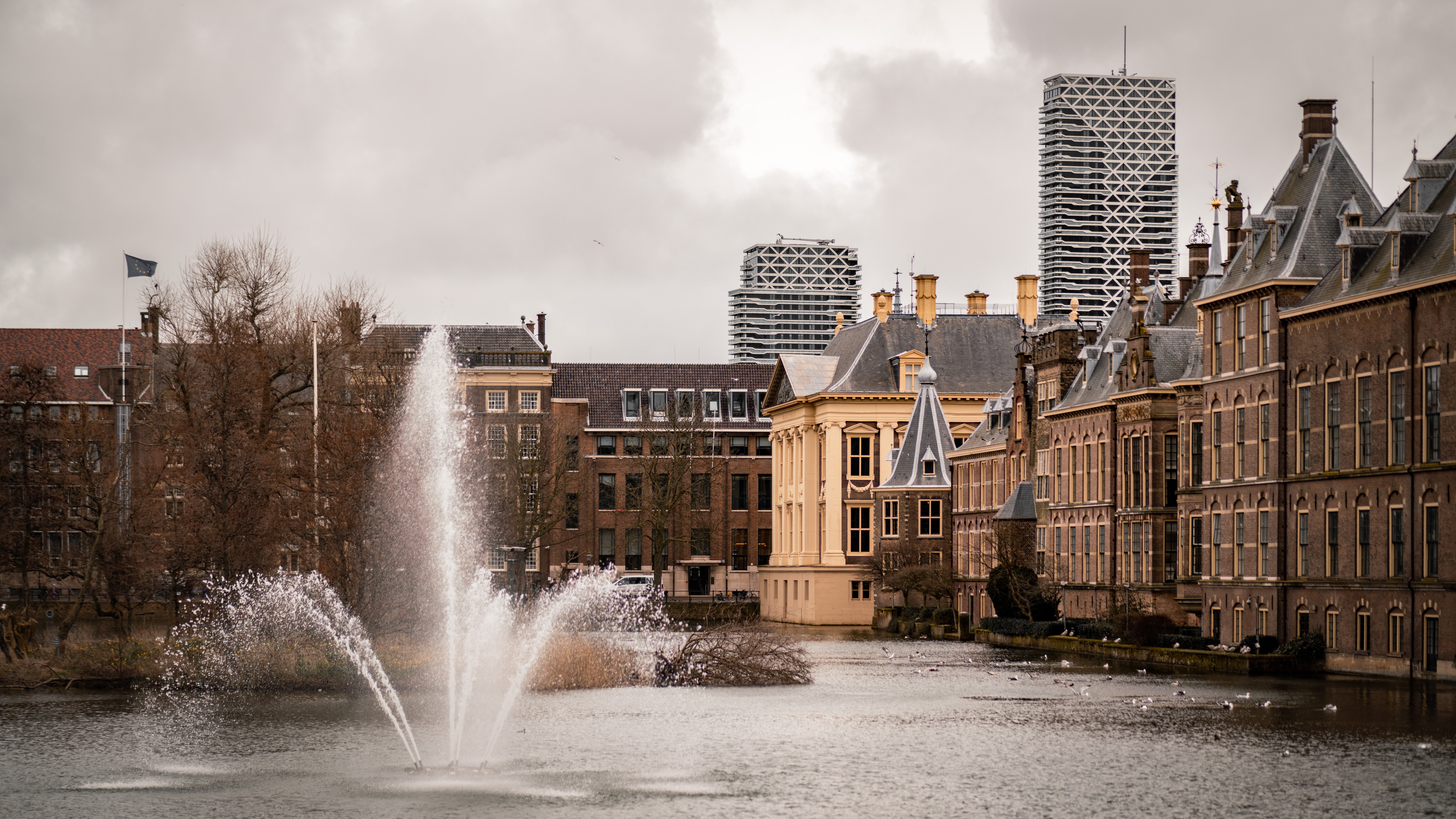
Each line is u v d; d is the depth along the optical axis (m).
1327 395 67.25
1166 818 32.59
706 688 62.00
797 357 151.00
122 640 64.62
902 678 67.38
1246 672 67.19
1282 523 70.44
